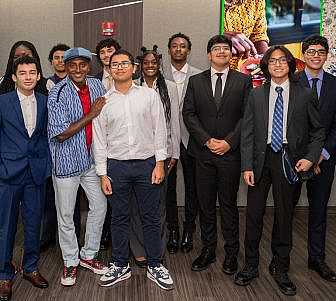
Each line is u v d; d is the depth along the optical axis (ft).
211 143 9.71
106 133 9.32
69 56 9.14
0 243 8.86
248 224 9.61
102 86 9.88
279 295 9.21
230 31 14.90
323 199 9.99
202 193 10.22
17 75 8.52
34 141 8.89
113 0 14.65
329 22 14.89
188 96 10.28
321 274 10.07
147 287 9.59
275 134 8.99
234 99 9.74
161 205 9.75
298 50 15.01
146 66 10.23
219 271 10.40
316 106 9.39
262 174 9.25
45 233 11.53
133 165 9.24
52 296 9.11
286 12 14.90
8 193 8.73
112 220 9.66
